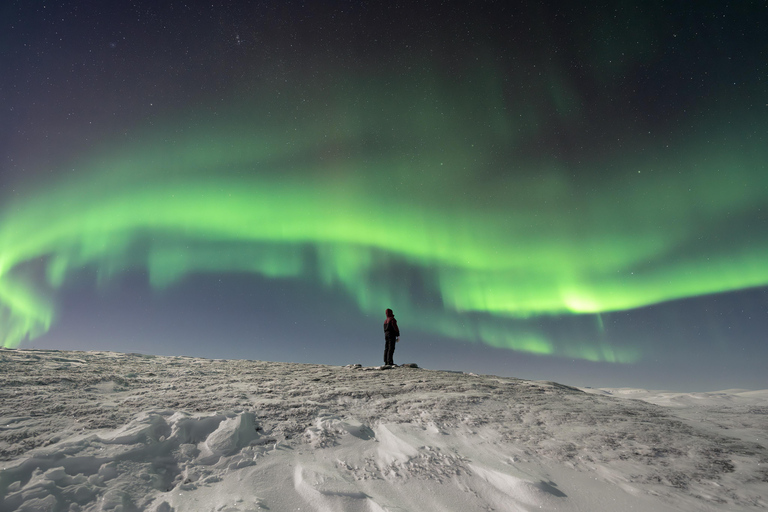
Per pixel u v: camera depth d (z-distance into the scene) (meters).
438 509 3.32
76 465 3.51
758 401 9.23
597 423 5.52
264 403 5.69
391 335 12.03
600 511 3.28
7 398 5.10
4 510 2.87
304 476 3.70
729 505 3.33
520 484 3.62
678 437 4.96
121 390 6.12
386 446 4.58
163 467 3.77
